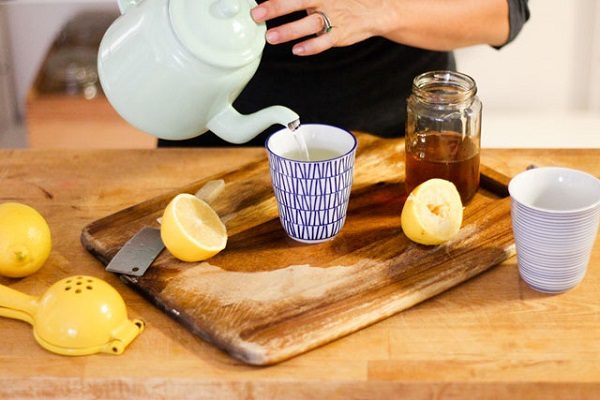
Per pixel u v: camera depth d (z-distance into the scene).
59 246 1.39
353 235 1.38
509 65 2.56
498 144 2.65
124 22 1.26
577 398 1.11
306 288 1.25
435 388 1.12
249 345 1.15
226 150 1.65
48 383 1.15
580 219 1.19
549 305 1.24
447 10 1.62
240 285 1.26
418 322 1.21
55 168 1.60
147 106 1.29
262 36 1.28
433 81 1.43
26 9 2.56
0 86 2.62
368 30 1.51
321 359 1.16
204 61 1.22
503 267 1.32
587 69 2.54
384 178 1.54
